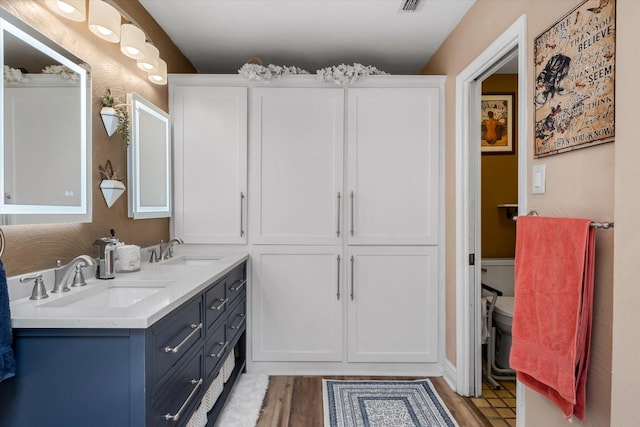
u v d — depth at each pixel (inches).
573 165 51.6
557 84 54.2
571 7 51.3
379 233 102.7
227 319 81.6
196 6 85.0
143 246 86.7
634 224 33.8
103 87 69.4
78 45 61.9
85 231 64.3
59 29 57.1
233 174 101.8
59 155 55.7
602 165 46.4
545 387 52.6
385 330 102.7
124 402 42.6
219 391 80.9
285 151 102.2
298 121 102.0
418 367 103.1
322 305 102.4
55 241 57.2
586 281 45.9
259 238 102.2
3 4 47.1
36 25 52.6
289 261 102.5
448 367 98.0
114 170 73.3
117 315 42.3
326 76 100.7
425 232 102.7
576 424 50.7
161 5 84.5
